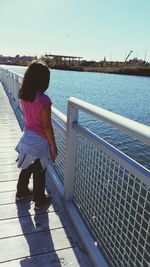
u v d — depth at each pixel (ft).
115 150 5.96
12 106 29.86
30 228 8.48
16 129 20.54
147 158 34.22
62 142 10.71
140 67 506.07
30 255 7.39
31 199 10.02
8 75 41.52
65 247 7.76
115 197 6.71
